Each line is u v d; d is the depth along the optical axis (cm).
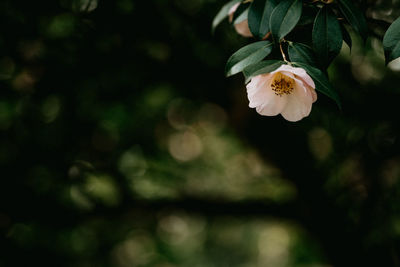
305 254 648
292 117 135
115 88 342
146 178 455
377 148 328
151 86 371
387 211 338
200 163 596
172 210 450
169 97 434
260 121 405
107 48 301
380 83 309
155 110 443
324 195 416
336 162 386
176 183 489
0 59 313
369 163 341
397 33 112
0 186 346
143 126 443
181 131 546
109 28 285
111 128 396
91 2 264
